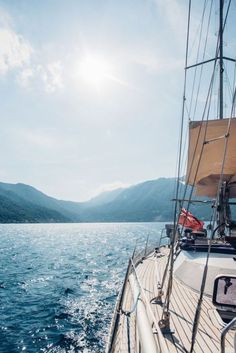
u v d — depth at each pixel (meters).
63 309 23.23
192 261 10.28
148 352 4.38
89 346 16.95
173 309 8.08
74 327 19.64
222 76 15.03
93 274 38.25
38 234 147.50
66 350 16.52
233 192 13.31
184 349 6.04
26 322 20.56
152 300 8.77
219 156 12.51
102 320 20.86
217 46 5.56
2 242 95.44
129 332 7.78
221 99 15.78
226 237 10.66
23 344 17.25
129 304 9.77
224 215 12.54
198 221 15.23
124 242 97.19
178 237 12.65
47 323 20.34
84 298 26.41
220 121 13.23
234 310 7.40
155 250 18.36
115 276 36.66
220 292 8.24
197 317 4.45
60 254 62.88
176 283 10.19
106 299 26.05
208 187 14.09
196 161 13.11
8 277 36.56
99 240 107.19
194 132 13.59
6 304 24.70
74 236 134.00
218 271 9.01
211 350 6.00
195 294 9.03
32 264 48.03
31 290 29.59
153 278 11.78
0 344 17.23
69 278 35.66
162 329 6.69
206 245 10.52
